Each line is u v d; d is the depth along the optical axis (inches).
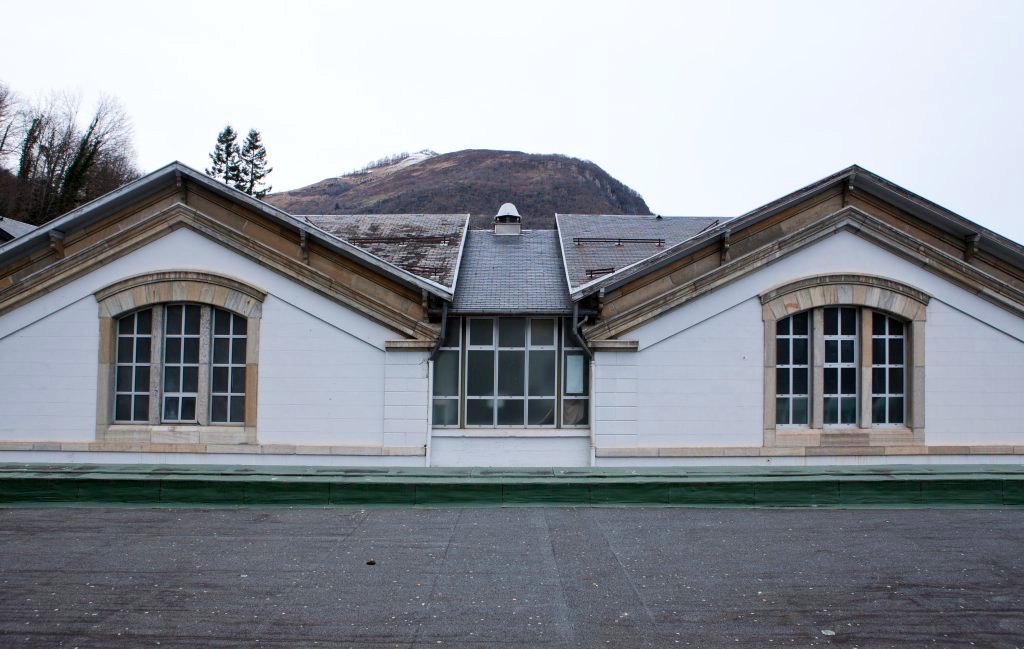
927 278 494.9
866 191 506.9
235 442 486.6
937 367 494.0
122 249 489.4
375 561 304.0
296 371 489.4
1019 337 494.3
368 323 492.4
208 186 494.0
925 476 407.8
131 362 496.7
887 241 493.0
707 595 268.7
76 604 257.3
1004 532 350.0
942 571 295.4
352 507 390.6
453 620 245.4
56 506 387.2
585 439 503.8
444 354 512.7
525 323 513.7
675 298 490.0
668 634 235.5
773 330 491.5
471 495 394.6
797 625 243.0
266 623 242.2
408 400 490.3
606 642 229.3
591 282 484.7
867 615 251.8
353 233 649.6
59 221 488.7
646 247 612.7
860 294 492.4
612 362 492.1
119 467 440.5
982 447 490.3
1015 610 257.3
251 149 2780.5
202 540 331.9
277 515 375.2
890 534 346.0
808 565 301.6
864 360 493.7
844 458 487.8
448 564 301.1
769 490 395.2
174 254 492.1
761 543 331.3
